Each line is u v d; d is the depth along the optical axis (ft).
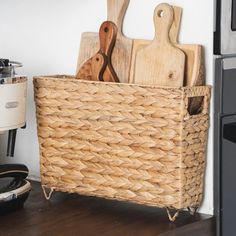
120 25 4.96
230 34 4.72
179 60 4.62
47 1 5.47
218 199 4.76
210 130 4.75
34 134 5.65
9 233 4.25
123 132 4.61
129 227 4.41
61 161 4.91
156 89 4.43
